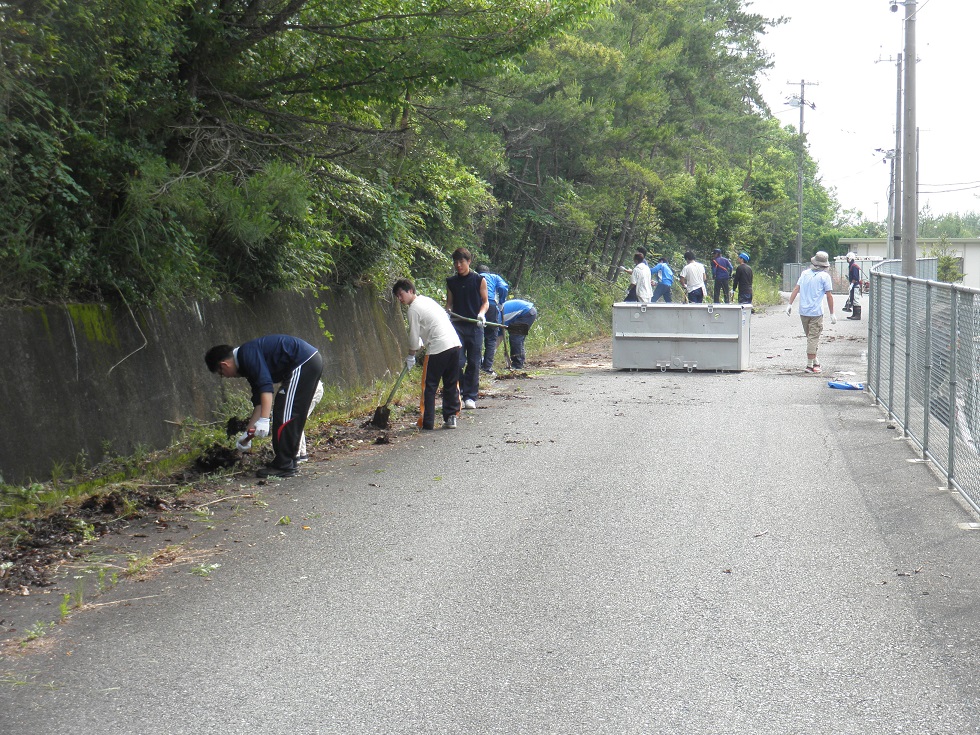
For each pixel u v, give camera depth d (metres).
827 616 4.81
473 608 4.98
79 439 7.72
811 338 15.23
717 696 3.92
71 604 5.16
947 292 7.79
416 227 16.62
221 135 9.95
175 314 9.40
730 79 40.09
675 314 15.74
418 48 9.62
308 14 9.83
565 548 6.01
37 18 7.34
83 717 3.83
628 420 10.84
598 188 27.03
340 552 6.01
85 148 8.15
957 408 7.44
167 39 8.82
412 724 3.72
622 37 27.58
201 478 8.05
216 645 4.55
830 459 8.66
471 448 9.34
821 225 101.62
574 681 4.08
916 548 5.96
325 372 12.34
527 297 24.31
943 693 3.93
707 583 5.32
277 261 10.95
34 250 7.73
